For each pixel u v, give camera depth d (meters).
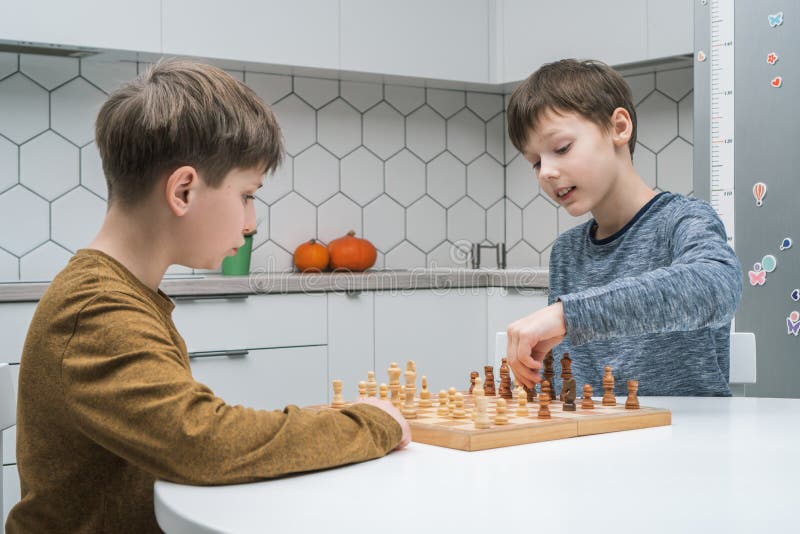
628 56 3.19
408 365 1.15
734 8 2.43
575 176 1.48
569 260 1.71
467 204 3.93
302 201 3.55
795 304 2.33
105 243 1.00
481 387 1.09
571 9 3.35
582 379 1.59
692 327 1.19
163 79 1.00
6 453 2.60
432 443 1.04
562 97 1.46
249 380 2.93
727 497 0.79
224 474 0.83
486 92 3.96
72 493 0.95
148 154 0.97
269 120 1.04
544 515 0.73
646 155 3.49
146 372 0.85
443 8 3.50
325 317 3.07
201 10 3.05
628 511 0.74
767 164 2.38
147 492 0.98
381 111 3.71
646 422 1.15
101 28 2.91
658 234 1.54
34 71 3.09
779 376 2.36
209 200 0.99
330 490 0.82
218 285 2.86
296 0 3.21
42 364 0.90
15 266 3.08
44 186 3.12
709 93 2.48
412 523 0.71
